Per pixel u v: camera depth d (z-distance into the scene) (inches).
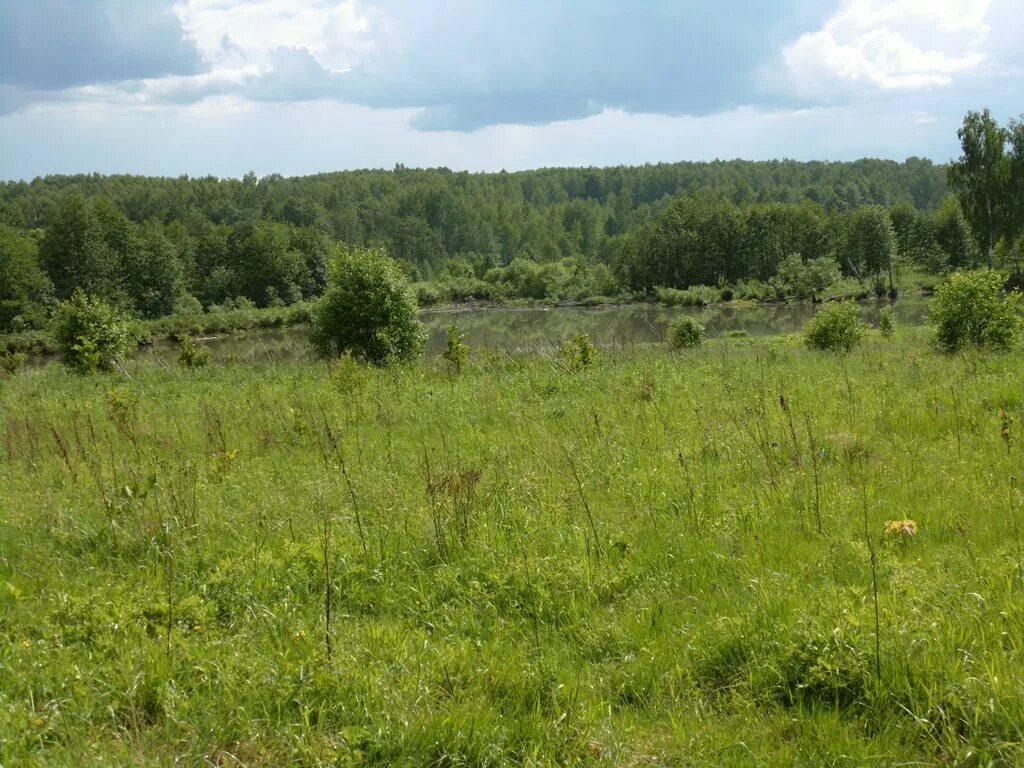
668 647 160.7
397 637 170.1
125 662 154.2
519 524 235.9
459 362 762.2
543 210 7106.3
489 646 166.2
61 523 244.7
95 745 129.4
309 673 149.2
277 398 553.3
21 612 182.2
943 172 7755.9
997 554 186.5
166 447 382.9
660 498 255.3
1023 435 294.2
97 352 1096.2
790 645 149.3
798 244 4106.8
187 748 132.6
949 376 458.6
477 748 130.5
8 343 2396.7
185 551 220.5
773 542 210.7
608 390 503.8
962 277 676.1
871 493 244.8
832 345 910.4
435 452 345.1
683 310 3284.9
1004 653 142.3
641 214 6707.7
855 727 133.2
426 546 221.6
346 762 126.0
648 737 135.0
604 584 192.2
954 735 127.6
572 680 151.4
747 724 136.2
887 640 147.3
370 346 989.8
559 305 3865.7
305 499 269.9
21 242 3085.6
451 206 6136.8
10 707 137.4
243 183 6973.4
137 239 3617.1
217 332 3016.7
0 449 400.8
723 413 378.0
